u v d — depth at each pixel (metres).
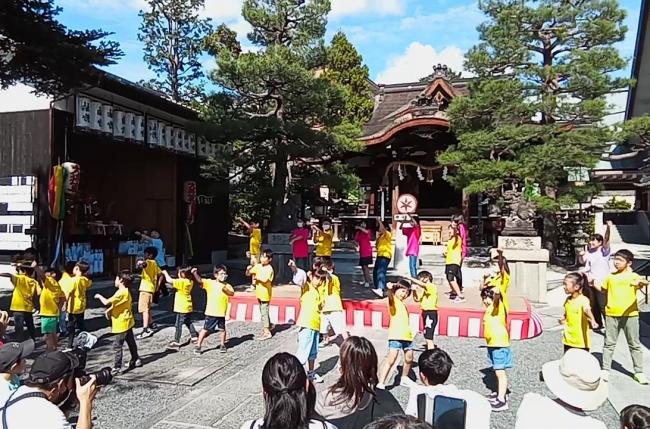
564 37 15.74
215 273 7.70
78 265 7.64
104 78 12.85
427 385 3.25
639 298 11.84
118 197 18.31
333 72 24.75
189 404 5.50
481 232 23.20
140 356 7.38
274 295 10.59
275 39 15.45
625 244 23.39
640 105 21.22
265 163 15.40
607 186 27.77
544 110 14.92
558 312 10.91
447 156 16.47
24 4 8.55
